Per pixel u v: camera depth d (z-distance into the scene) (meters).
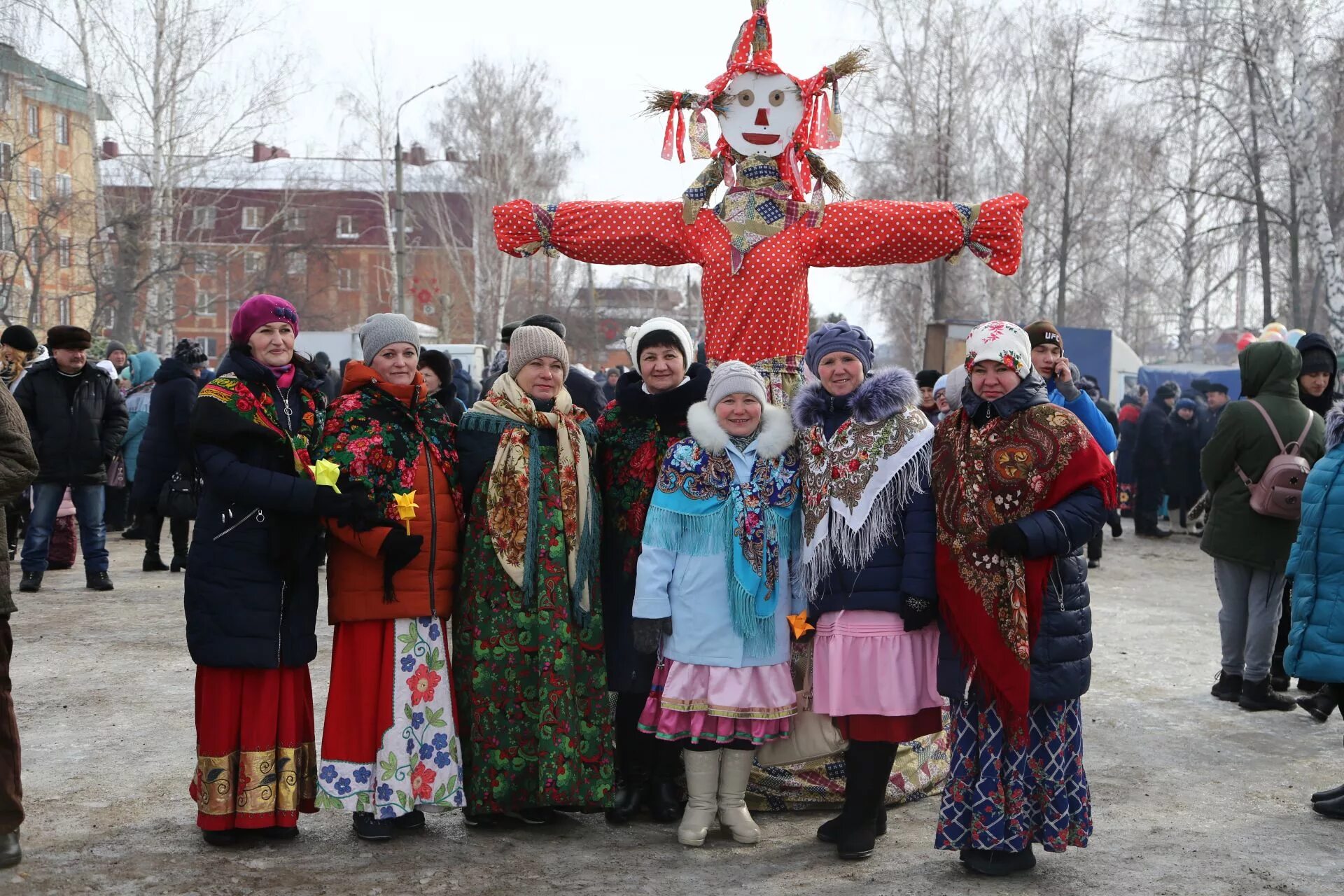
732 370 4.41
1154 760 5.59
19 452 3.94
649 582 4.33
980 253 5.17
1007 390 4.03
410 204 49.56
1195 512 8.92
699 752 4.41
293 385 4.47
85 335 9.47
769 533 4.32
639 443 4.68
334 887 3.94
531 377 4.62
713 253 5.11
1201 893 3.94
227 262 37.62
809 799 4.82
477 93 39.31
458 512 4.50
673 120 5.28
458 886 3.97
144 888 3.91
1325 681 4.99
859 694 4.17
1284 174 27.53
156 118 28.25
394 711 4.30
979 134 29.39
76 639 7.82
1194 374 21.09
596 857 4.29
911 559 4.07
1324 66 23.52
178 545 10.42
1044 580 3.91
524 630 4.42
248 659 4.13
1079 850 4.36
